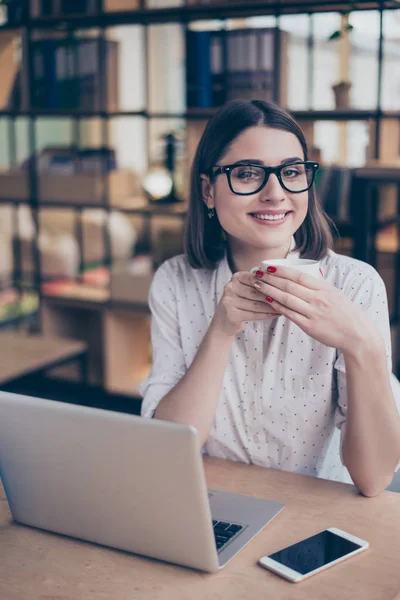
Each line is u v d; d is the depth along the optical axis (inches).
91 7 137.6
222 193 53.9
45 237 160.9
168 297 61.3
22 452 43.0
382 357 48.0
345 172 124.3
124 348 156.6
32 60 147.5
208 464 55.1
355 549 41.6
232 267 59.7
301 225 58.0
